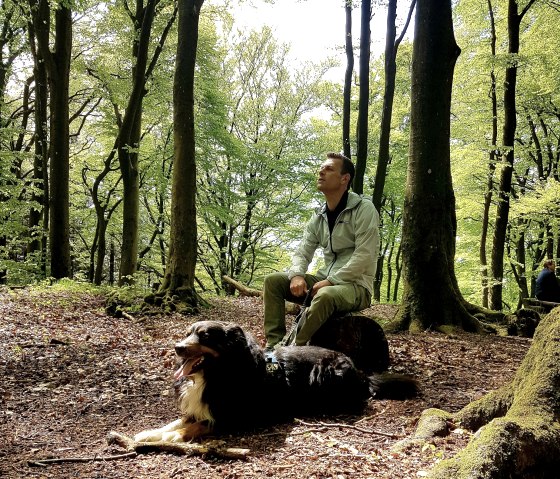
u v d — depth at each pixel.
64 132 13.71
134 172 13.78
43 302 9.41
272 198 21.94
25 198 17.98
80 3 12.69
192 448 2.84
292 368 3.60
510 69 13.77
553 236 19.70
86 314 8.69
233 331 3.26
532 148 19.45
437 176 7.34
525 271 20.66
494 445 2.08
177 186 9.77
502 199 14.24
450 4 7.48
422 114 7.39
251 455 2.79
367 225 4.51
